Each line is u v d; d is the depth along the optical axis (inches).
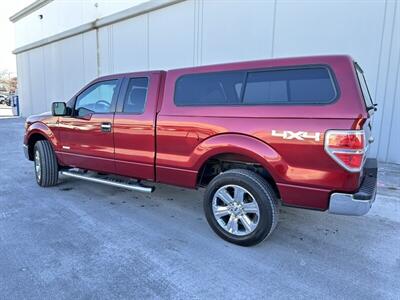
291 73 109.6
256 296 92.0
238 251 118.6
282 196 111.8
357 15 256.1
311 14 280.1
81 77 606.2
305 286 97.3
